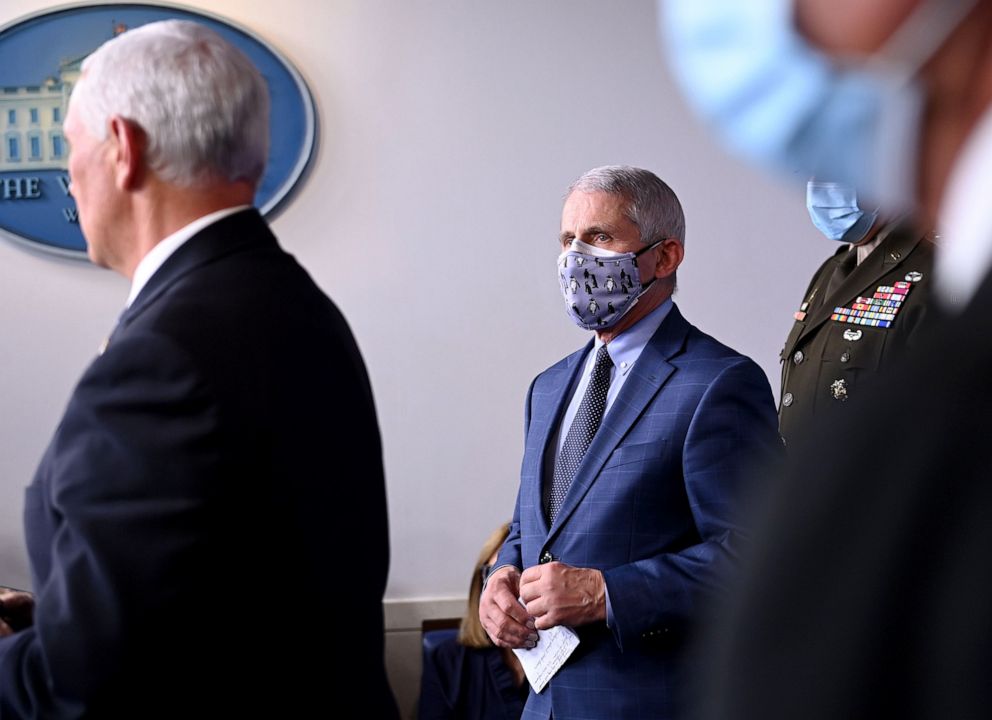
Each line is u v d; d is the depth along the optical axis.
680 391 2.25
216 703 1.37
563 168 4.66
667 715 2.12
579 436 2.39
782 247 4.72
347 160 4.59
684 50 0.50
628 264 2.38
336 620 1.47
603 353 2.46
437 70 4.62
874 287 2.83
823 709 0.43
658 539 2.21
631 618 2.10
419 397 4.61
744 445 2.17
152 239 1.55
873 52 0.43
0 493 4.45
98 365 1.38
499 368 4.64
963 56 0.42
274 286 1.51
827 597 0.44
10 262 4.49
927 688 0.41
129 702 1.34
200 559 1.33
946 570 0.41
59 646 1.31
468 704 3.84
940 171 0.44
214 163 1.54
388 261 4.60
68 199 4.49
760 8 0.47
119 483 1.33
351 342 1.64
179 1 4.57
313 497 1.43
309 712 1.43
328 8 4.60
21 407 4.48
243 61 1.58
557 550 2.30
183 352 1.37
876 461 0.43
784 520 0.46
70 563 1.32
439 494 4.62
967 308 0.43
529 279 4.64
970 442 0.41
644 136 4.68
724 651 0.48
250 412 1.38
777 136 0.48
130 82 1.52
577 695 2.21
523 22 4.65
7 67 4.48
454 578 4.62
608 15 4.67
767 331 4.73
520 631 2.31
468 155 4.63
